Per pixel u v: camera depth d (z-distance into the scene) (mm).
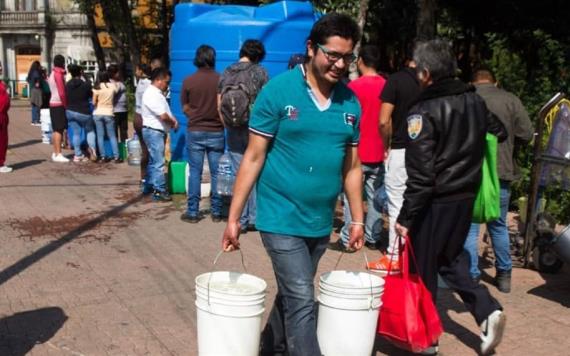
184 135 9820
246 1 17062
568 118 5680
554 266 5762
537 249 5789
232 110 6363
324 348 3520
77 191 8984
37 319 4457
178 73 9750
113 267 5641
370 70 6082
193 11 9695
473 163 3836
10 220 7238
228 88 6367
